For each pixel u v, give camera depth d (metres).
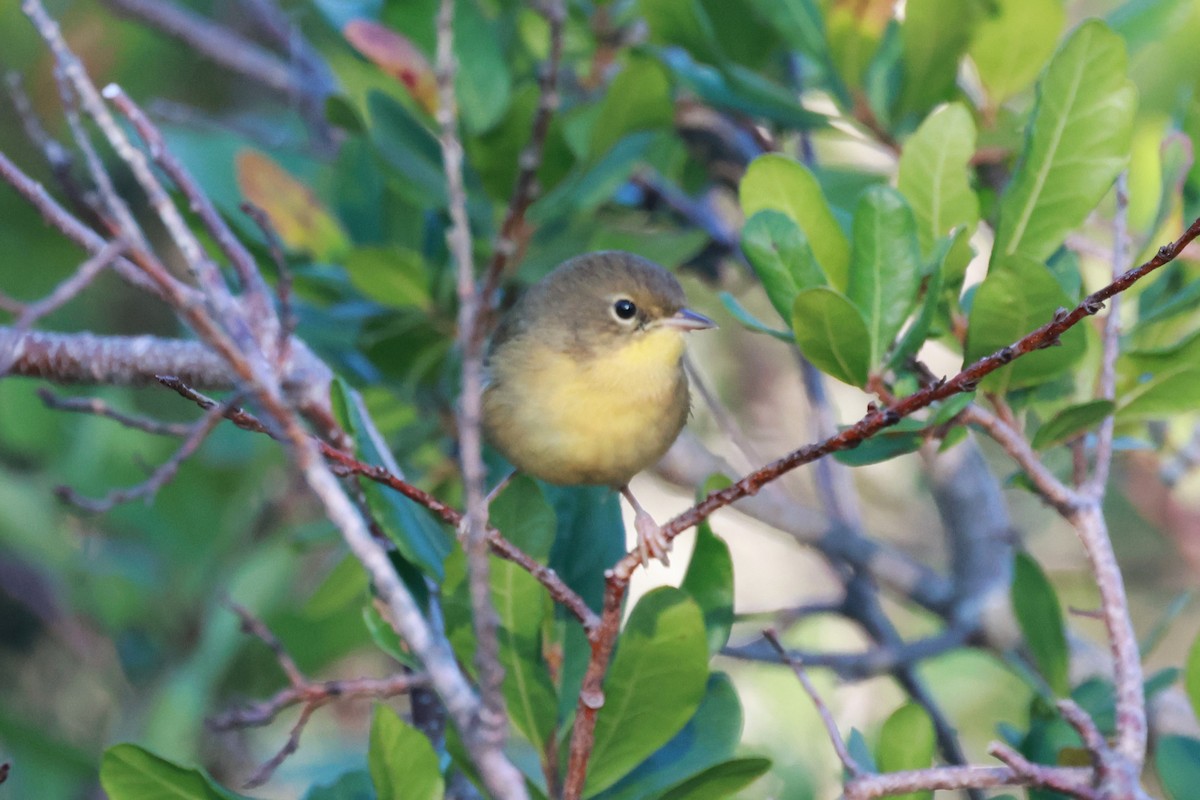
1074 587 15.35
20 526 12.02
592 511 8.82
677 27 10.11
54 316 14.74
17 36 14.95
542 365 9.88
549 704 7.38
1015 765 6.50
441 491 10.98
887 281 7.25
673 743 7.75
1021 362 7.56
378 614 7.73
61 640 12.19
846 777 7.71
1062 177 7.59
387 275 10.16
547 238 10.53
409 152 10.23
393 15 10.43
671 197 12.47
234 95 16.75
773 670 12.57
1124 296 9.20
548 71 5.45
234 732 11.76
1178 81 12.38
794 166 7.80
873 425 6.16
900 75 10.17
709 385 16.38
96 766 11.14
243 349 6.33
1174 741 7.84
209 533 12.15
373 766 6.93
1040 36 9.59
